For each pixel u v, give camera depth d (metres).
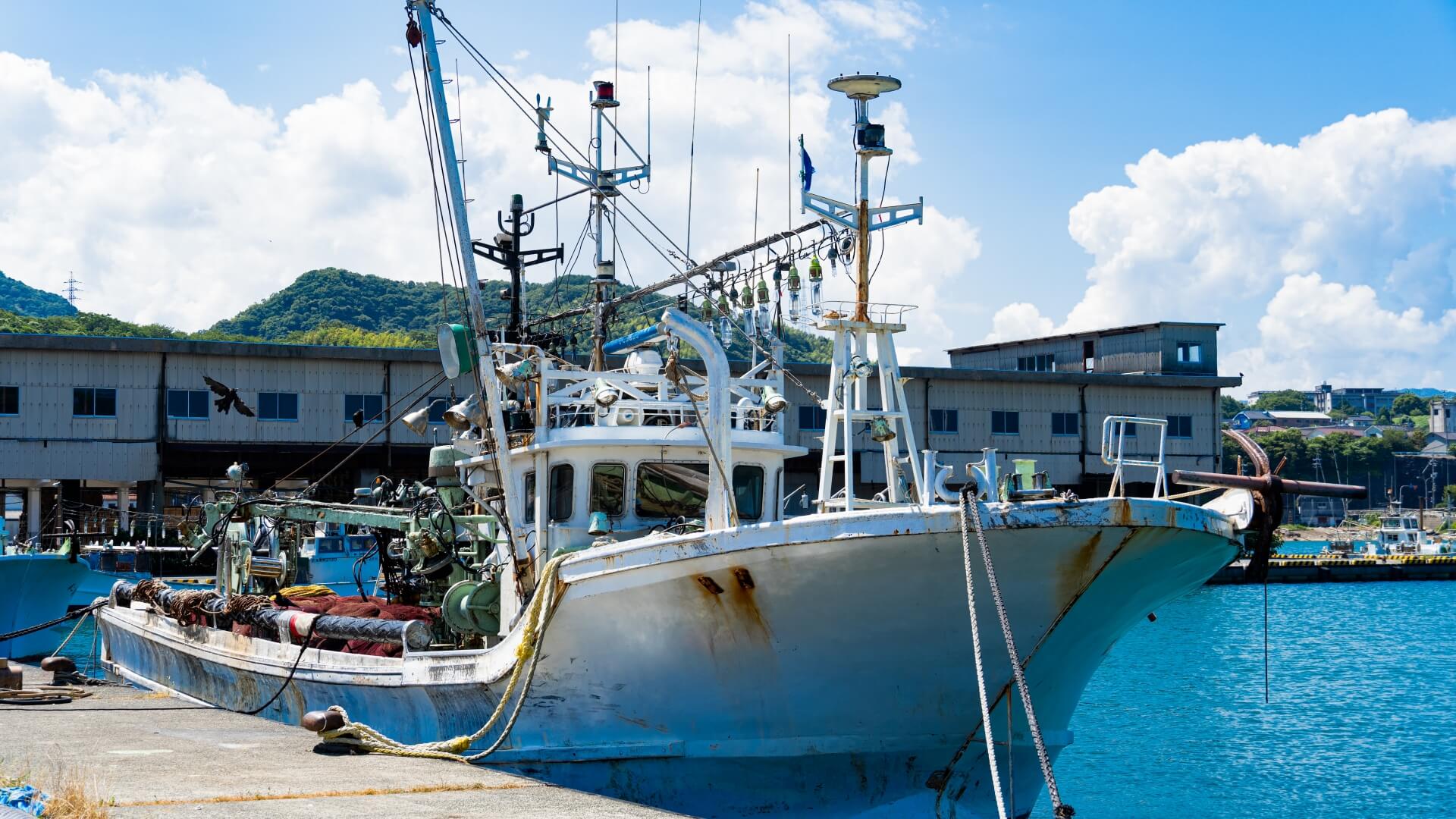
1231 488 12.12
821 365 49.28
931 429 51.78
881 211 14.68
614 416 14.74
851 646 11.69
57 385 43.94
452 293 134.00
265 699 16.42
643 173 17.73
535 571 14.05
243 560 18.97
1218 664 30.22
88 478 43.97
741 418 15.37
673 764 12.28
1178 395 54.81
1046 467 53.00
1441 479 137.12
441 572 16.39
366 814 9.87
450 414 14.91
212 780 11.21
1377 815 16.25
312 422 45.72
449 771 12.28
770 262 15.88
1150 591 12.16
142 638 20.09
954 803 12.49
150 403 44.59
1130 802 16.89
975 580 11.35
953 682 11.99
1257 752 19.94
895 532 10.95
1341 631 38.12
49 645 26.78
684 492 14.22
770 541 11.22
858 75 14.25
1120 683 27.08
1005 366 65.19
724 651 11.87
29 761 11.23
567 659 12.35
